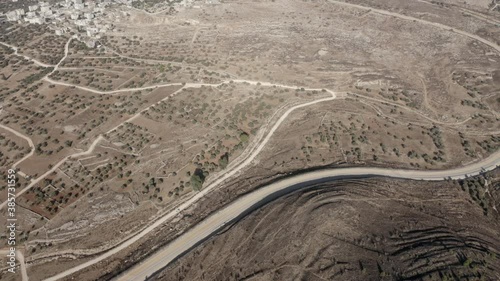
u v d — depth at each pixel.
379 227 73.56
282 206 79.19
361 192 82.12
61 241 78.94
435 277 63.03
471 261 66.50
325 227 72.62
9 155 99.56
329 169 94.19
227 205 85.50
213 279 67.69
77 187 90.69
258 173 94.94
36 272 73.75
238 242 73.19
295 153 99.94
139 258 75.50
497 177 93.06
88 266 74.75
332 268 65.38
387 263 65.81
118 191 89.56
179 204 87.25
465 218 79.50
